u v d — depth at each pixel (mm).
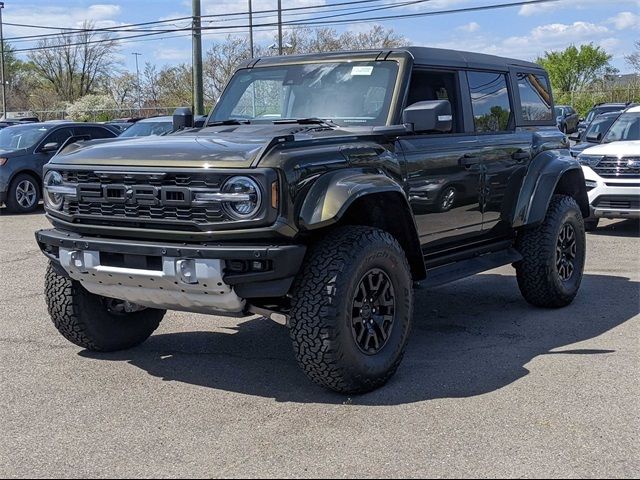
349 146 4945
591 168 11547
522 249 7004
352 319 4699
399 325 5055
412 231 5266
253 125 5797
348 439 4191
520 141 6840
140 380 5211
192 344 6082
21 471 3842
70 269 4969
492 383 5098
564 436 4227
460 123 6242
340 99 5809
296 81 6070
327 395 4887
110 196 4750
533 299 7141
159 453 4043
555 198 7230
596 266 9359
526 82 7273
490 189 6387
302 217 4527
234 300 4598
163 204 4574
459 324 6699
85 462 3943
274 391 4980
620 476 3748
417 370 5375
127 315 5789
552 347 5957
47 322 6770
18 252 10562
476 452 4020
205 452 4047
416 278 5621
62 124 16234
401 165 5391
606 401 4754
